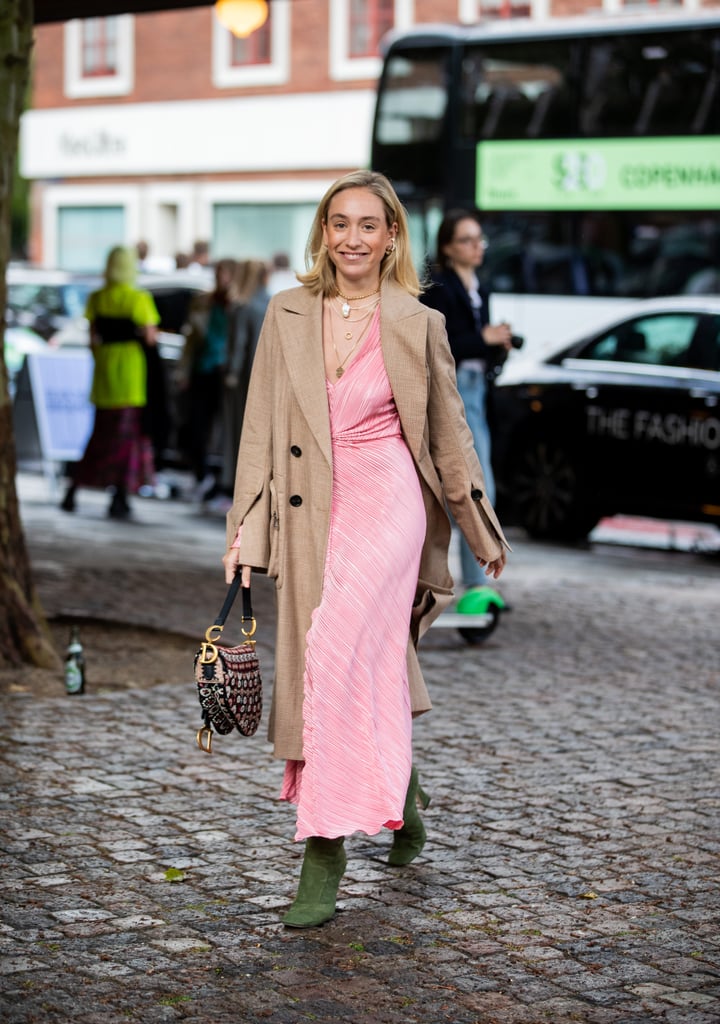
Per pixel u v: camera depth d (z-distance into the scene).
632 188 19.36
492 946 5.29
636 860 6.16
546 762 7.48
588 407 16.56
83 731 7.80
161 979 4.95
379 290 5.50
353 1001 4.82
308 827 5.28
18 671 8.82
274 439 5.46
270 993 4.87
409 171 21.03
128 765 7.26
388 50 21.16
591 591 12.80
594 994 4.90
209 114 38.19
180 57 38.72
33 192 42.09
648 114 19.25
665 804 6.88
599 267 19.58
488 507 5.62
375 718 5.40
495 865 6.09
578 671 9.53
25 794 6.79
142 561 13.30
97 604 11.06
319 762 5.32
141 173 39.75
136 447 16.59
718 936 5.41
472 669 9.51
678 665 9.82
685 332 16.09
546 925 5.48
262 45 37.38
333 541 5.40
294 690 5.46
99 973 4.98
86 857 6.05
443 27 20.84
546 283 19.95
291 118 36.78
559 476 16.88
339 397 5.41
